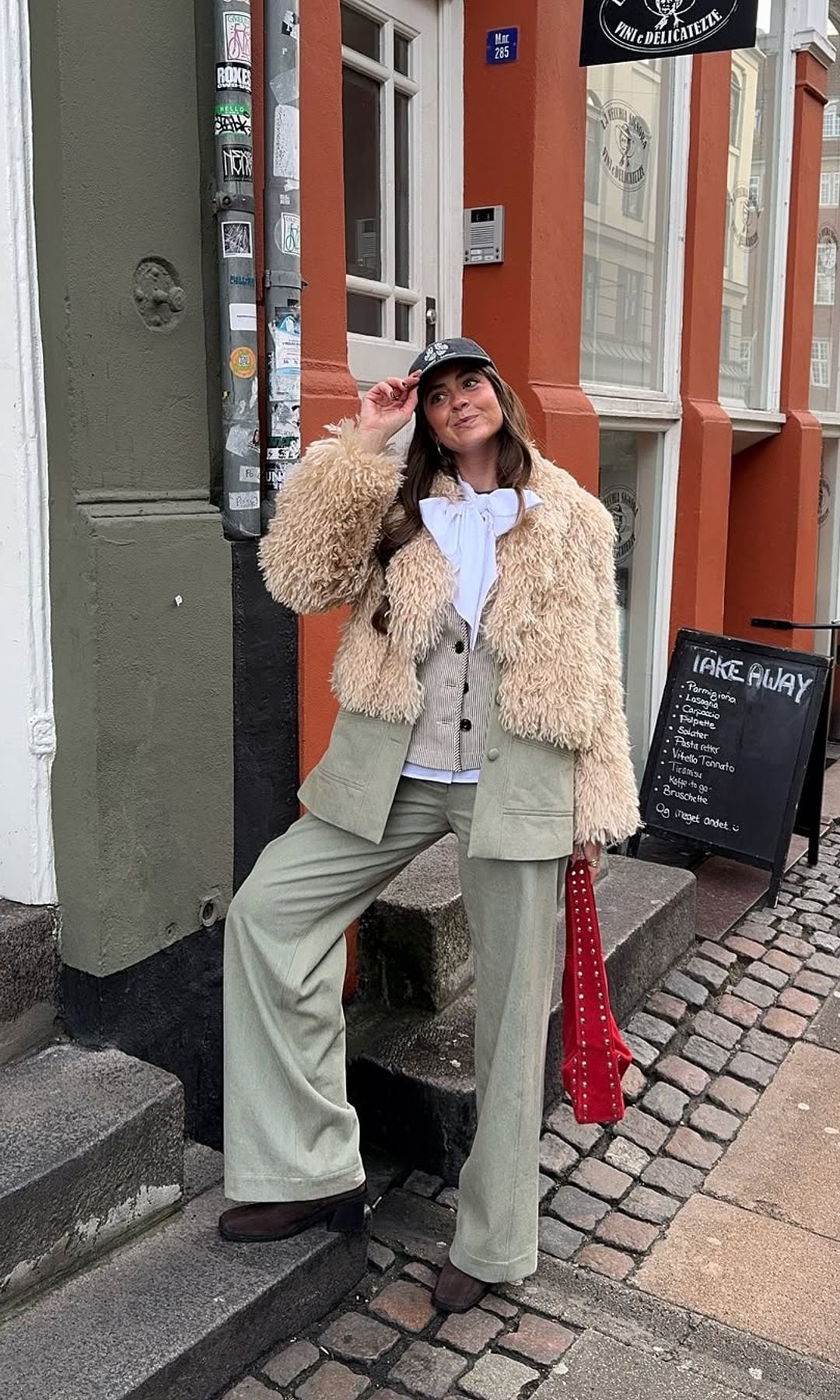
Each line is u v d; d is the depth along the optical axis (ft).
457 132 13.03
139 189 7.84
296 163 8.89
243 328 8.60
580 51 13.07
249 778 9.37
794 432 21.83
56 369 7.52
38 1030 8.11
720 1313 8.20
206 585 8.50
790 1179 9.84
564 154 13.34
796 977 13.47
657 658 18.12
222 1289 7.07
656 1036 11.68
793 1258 8.82
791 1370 7.66
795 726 14.69
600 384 15.71
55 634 7.84
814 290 22.43
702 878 15.89
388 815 7.41
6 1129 7.13
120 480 7.93
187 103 8.13
